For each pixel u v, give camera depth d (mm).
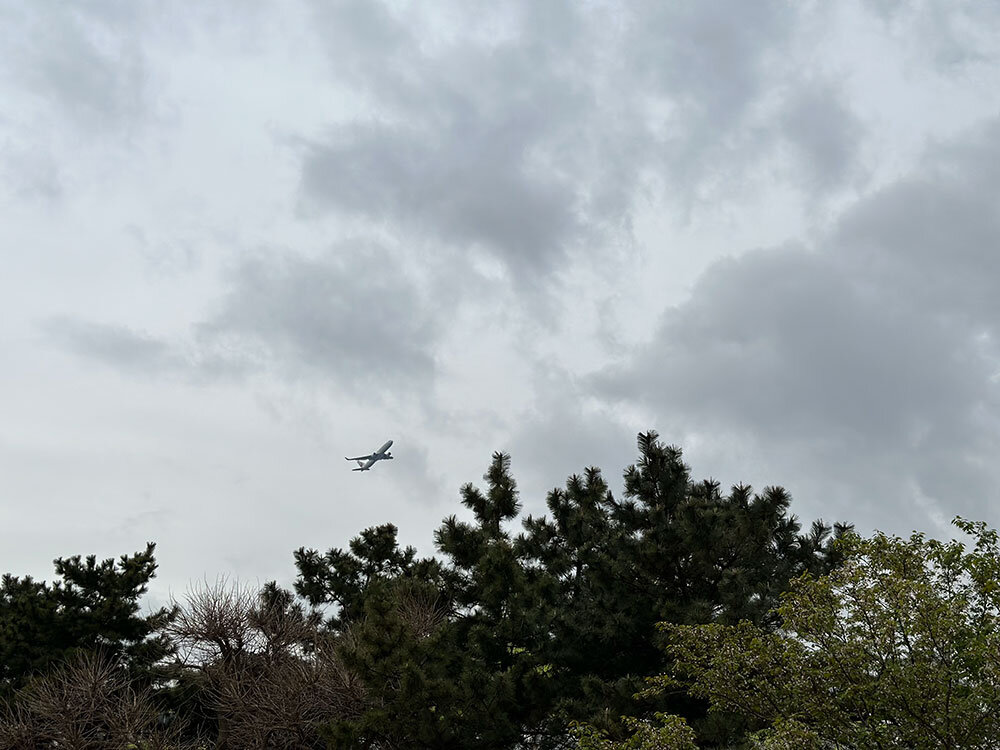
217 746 26188
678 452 23844
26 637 30406
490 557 21656
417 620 25312
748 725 16375
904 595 12430
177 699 28562
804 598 13469
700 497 23031
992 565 13047
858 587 13117
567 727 19281
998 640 11727
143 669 29250
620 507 23578
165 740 25516
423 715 18844
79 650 28969
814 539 20688
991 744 11875
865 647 12641
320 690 24609
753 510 20734
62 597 31234
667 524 21328
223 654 27922
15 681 29406
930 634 12133
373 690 19531
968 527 13586
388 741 19562
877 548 13797
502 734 19203
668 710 19547
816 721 13148
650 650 21266
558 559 23531
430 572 27000
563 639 20672
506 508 26609
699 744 17812
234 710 25922
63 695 26188
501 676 19391
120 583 31594
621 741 16375
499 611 21672
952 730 11914
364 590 31391
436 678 19406
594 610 21266
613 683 19188
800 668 13078
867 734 12375
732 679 14242
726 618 18812
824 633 13086
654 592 21156
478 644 21047
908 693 12039
